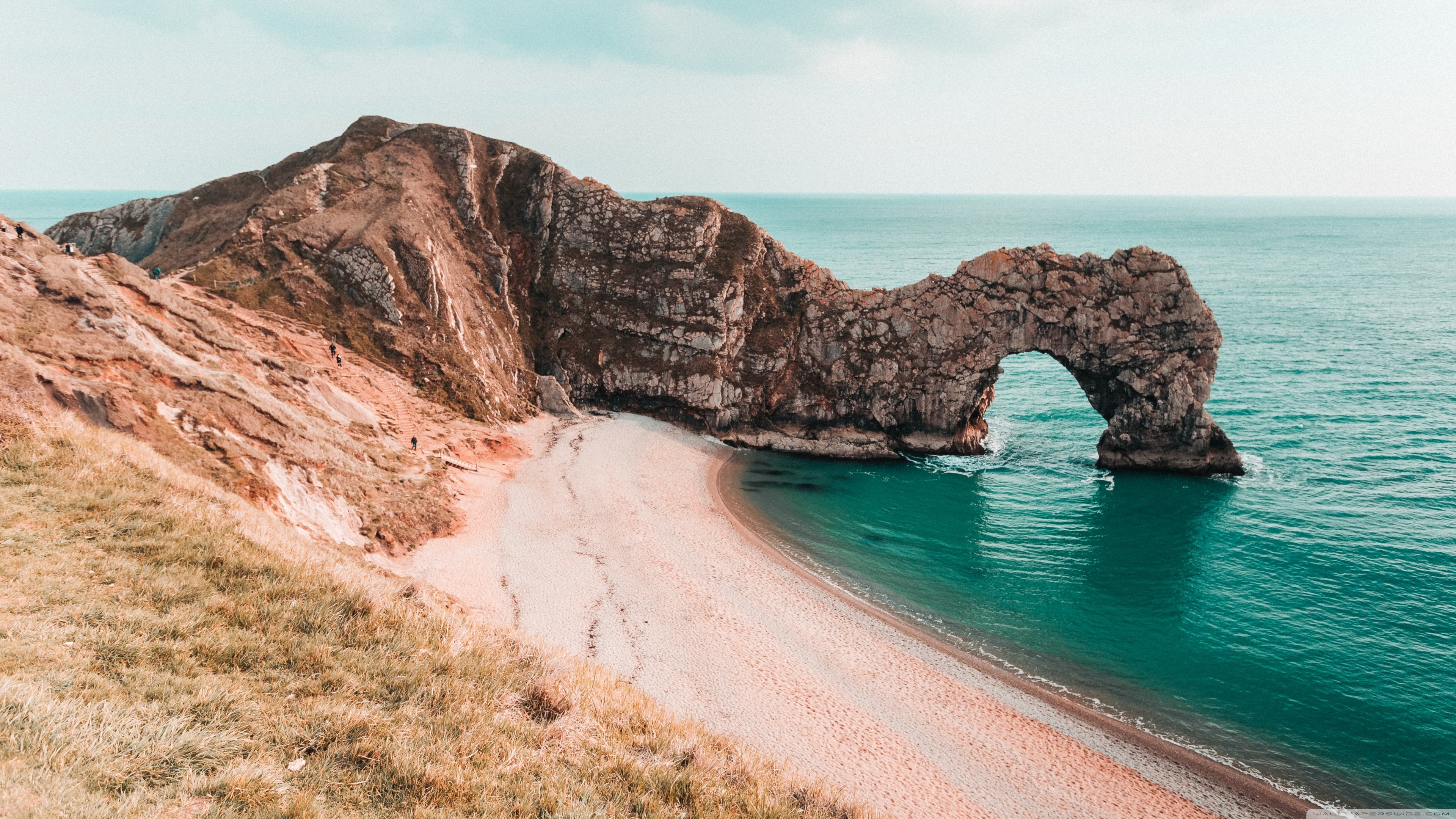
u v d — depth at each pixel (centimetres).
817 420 7688
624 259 8525
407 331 6594
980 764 2905
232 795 978
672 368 7881
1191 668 3691
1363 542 4978
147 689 1170
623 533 4894
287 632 1493
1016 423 8475
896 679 3500
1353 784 2894
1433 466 6350
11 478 1800
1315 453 6762
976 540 5316
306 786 1052
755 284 8281
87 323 3459
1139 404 6775
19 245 3678
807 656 3625
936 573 4775
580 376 8050
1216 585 4538
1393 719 3269
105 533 1683
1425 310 13800
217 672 1297
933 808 2586
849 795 2467
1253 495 5941
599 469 6194
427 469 5088
